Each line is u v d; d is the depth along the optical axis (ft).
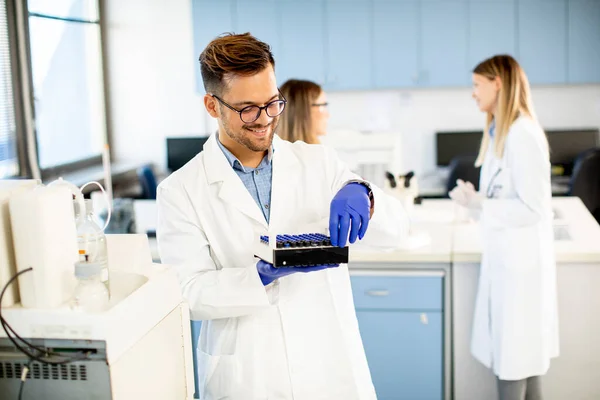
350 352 5.11
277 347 4.96
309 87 8.67
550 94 17.19
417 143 17.67
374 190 5.16
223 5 16.63
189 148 17.22
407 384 8.91
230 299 4.68
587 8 15.92
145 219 10.70
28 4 14.10
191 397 4.29
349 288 5.30
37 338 3.36
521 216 7.84
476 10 16.10
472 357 8.79
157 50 17.88
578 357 8.77
